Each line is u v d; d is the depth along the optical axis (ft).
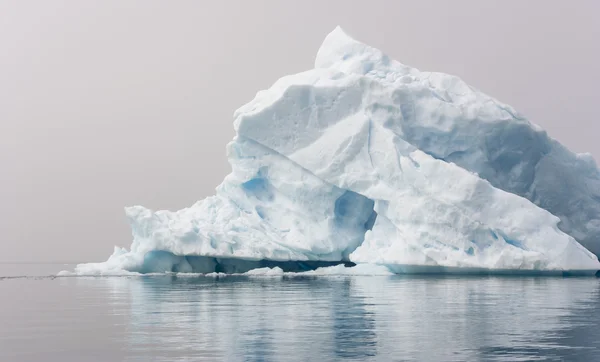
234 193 171.12
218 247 159.53
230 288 114.32
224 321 67.31
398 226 147.84
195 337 56.90
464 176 143.13
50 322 69.31
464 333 58.29
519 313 72.54
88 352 50.75
